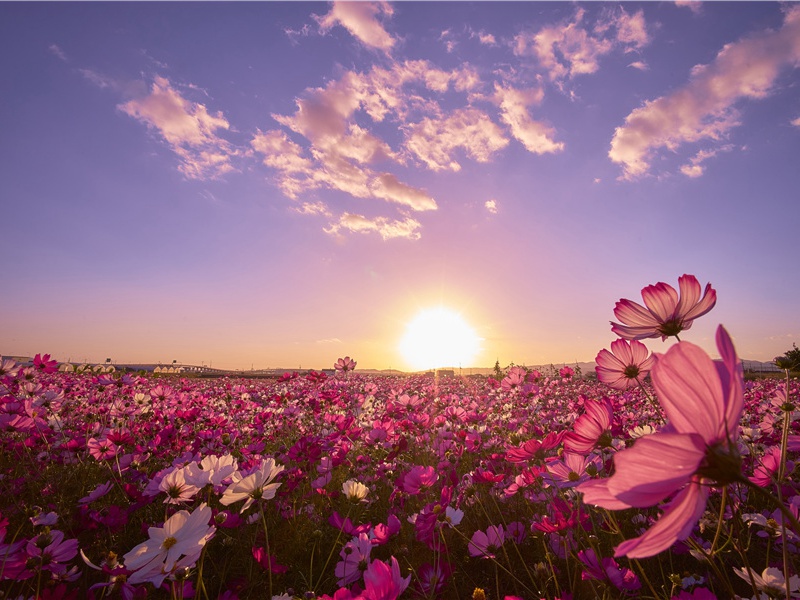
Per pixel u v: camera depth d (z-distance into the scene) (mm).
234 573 2348
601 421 1252
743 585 1859
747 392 6297
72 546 1885
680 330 1395
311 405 6055
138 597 1607
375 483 3834
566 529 1827
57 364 5207
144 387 8000
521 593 2068
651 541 525
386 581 1000
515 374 5367
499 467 3236
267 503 3113
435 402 6387
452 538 2658
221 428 4988
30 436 4297
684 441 509
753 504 2232
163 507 2965
